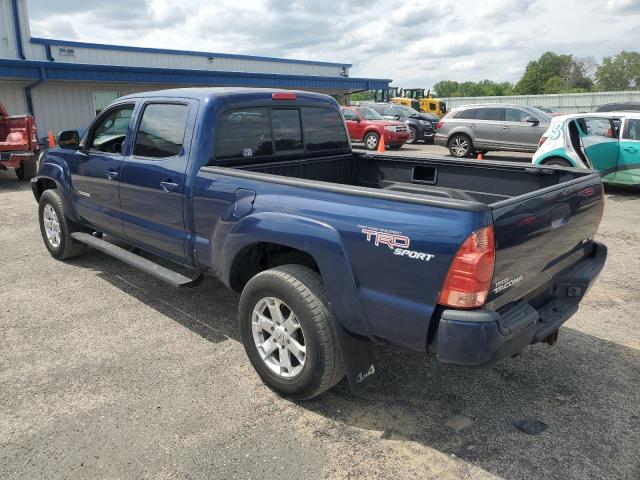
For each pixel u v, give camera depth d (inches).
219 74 933.2
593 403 128.7
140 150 169.5
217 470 105.1
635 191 420.2
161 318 175.8
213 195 139.8
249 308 129.6
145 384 135.5
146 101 168.1
